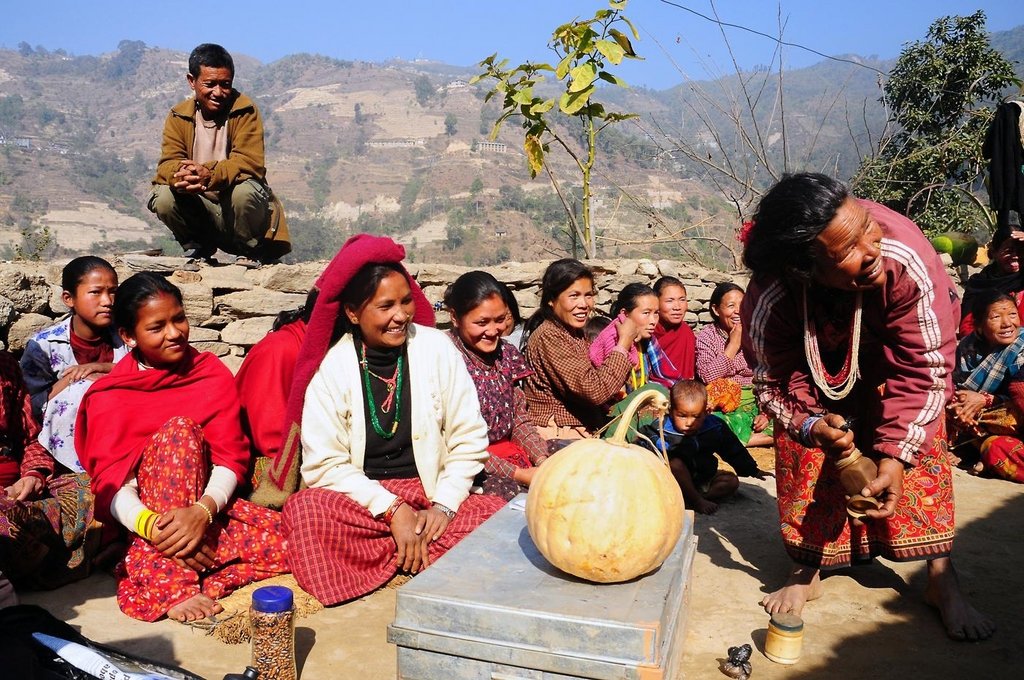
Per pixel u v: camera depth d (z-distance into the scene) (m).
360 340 3.75
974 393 5.68
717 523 4.53
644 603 2.37
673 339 6.05
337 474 3.60
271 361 3.98
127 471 3.50
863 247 2.70
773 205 2.77
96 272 4.24
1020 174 7.88
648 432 4.90
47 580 3.53
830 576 3.79
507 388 4.44
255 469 3.96
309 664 2.94
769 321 3.27
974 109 14.76
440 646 2.38
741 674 2.86
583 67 6.98
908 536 3.31
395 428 3.76
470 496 3.88
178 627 3.21
